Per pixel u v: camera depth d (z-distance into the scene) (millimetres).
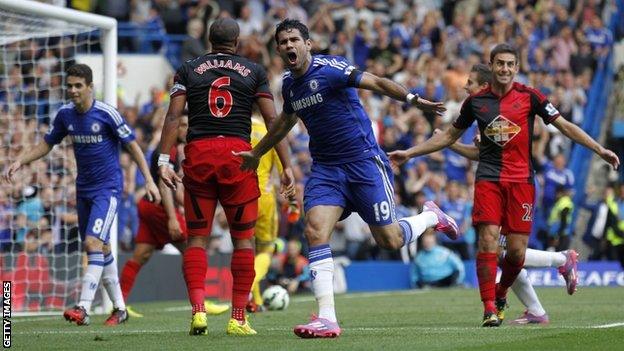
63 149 34312
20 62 36094
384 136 51031
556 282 46531
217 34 19953
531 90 21172
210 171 19547
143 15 59094
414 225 20797
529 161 21281
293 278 42219
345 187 19125
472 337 18625
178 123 19719
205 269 19891
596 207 49438
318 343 17594
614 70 61625
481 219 21250
